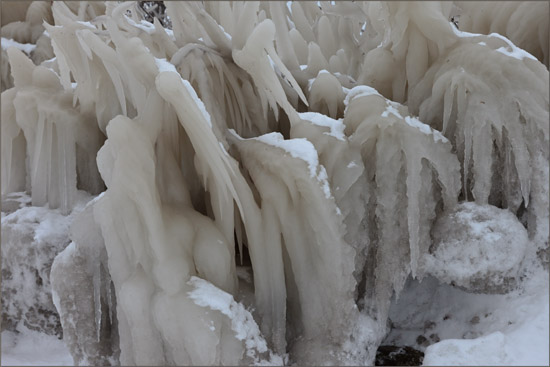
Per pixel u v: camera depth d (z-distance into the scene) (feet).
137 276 10.68
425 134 11.94
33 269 14.73
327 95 13.91
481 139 12.09
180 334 10.16
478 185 12.25
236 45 12.46
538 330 10.47
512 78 12.03
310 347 11.35
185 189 12.27
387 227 11.97
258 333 10.89
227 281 11.30
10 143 16.17
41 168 15.71
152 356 10.59
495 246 11.44
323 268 11.22
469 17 15.30
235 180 11.32
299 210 11.40
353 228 11.84
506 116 11.91
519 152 11.84
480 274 11.64
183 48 12.61
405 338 13.37
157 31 13.42
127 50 11.24
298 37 17.31
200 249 11.13
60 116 15.19
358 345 11.28
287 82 14.25
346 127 12.46
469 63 12.41
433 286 13.66
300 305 11.69
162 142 11.91
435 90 12.76
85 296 12.02
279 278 11.45
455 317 12.79
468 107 12.16
